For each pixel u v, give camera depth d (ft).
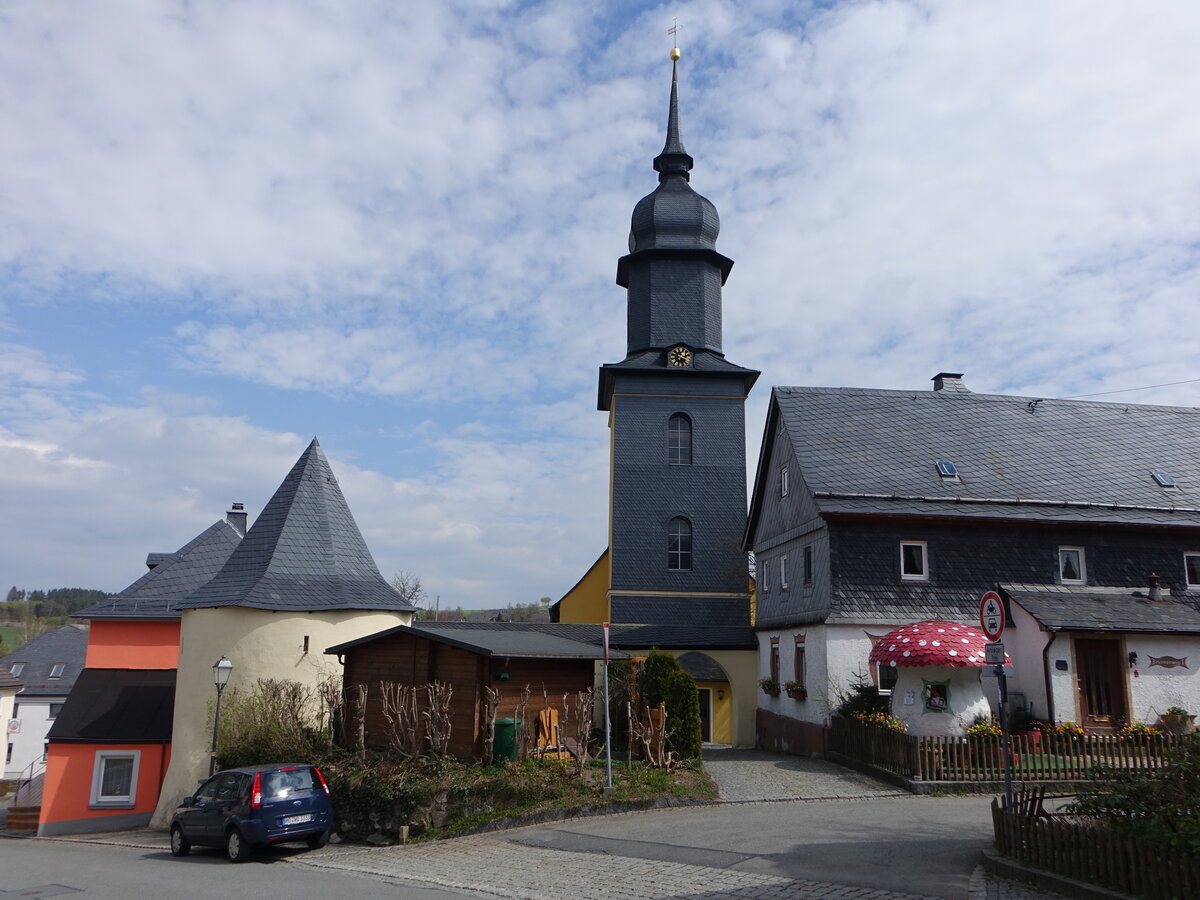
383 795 55.52
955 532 82.48
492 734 59.41
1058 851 34.55
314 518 89.86
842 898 33.22
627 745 70.95
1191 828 30.01
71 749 89.35
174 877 46.42
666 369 120.67
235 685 78.84
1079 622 74.69
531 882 38.75
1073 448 93.86
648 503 118.52
